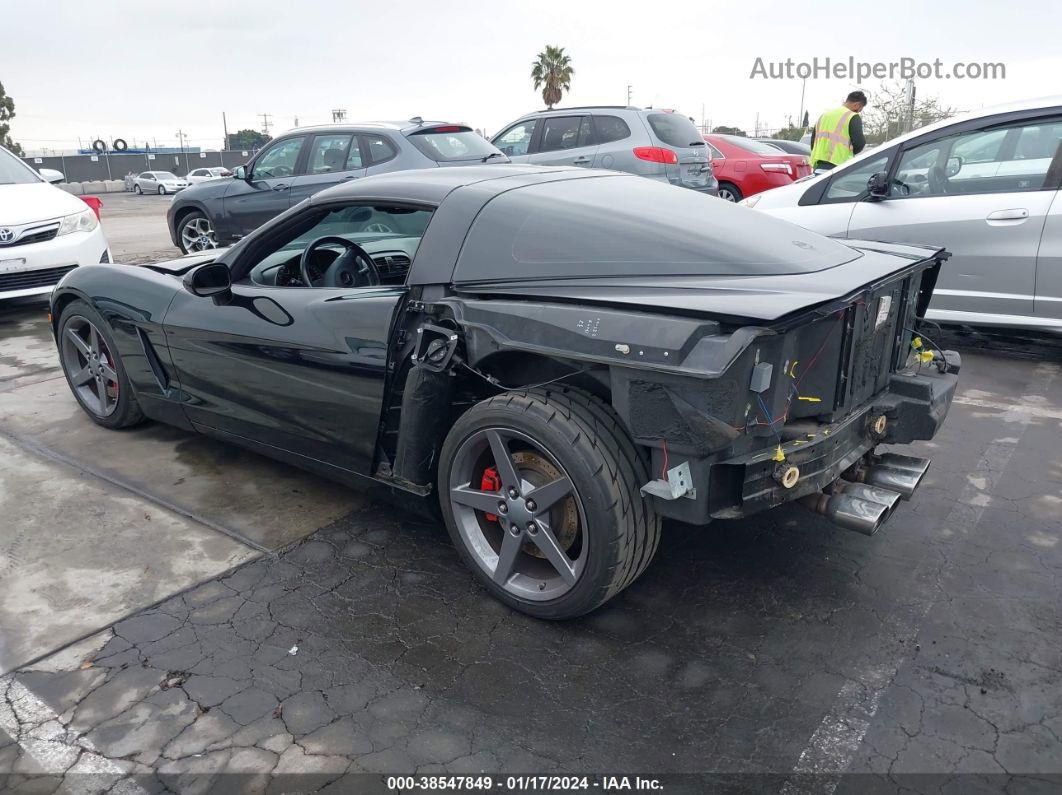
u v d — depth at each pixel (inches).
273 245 131.2
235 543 122.3
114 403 164.9
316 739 82.7
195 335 136.3
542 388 97.3
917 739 82.6
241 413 135.6
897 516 130.3
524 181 116.2
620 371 87.1
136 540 122.9
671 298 87.9
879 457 118.6
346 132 329.4
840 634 99.8
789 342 88.7
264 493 139.2
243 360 129.6
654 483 88.7
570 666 94.0
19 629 100.7
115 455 155.1
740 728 84.3
